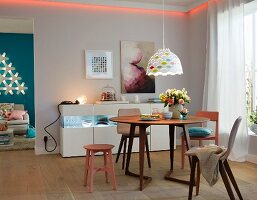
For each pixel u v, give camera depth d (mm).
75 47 5395
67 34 5348
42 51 5230
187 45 6066
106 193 3227
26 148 5871
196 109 5855
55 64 5301
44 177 3854
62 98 5348
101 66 5504
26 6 5129
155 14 5836
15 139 7000
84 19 5426
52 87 5297
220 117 4844
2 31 8102
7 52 8328
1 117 7629
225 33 4805
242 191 3230
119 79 5637
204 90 5312
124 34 5652
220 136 4836
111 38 5582
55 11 5273
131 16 5688
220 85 4863
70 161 4734
